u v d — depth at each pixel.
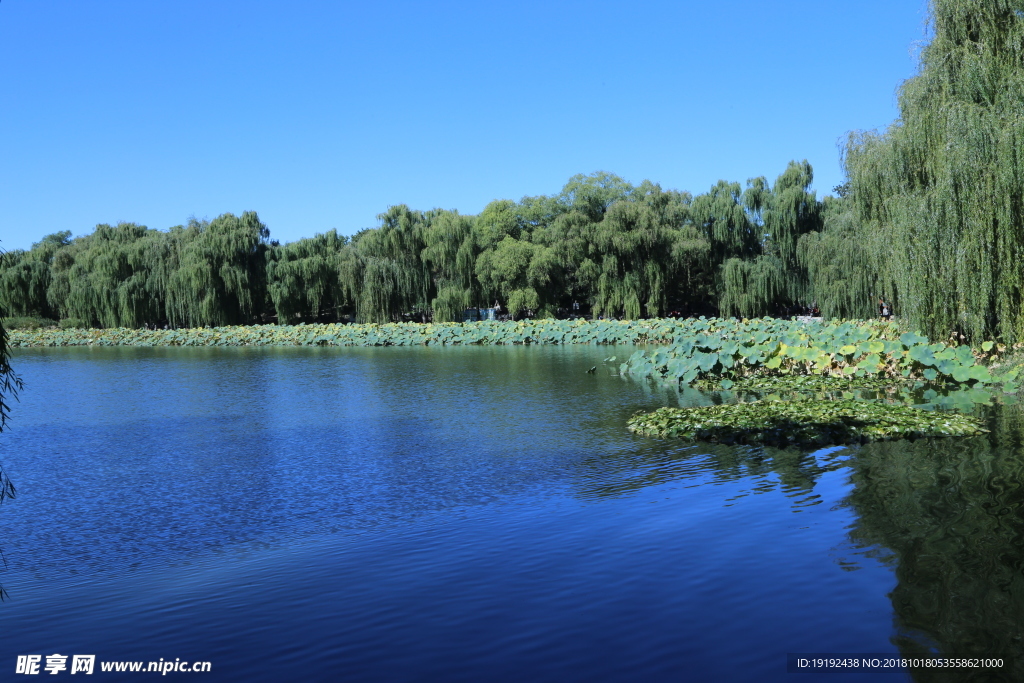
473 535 10.12
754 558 8.62
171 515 11.77
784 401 19.73
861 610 7.22
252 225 68.44
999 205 20.19
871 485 11.48
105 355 50.25
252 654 6.85
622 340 49.16
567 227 63.16
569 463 14.22
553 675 6.26
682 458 14.09
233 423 20.27
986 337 22.52
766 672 6.19
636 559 8.78
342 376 32.09
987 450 13.53
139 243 67.88
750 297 59.84
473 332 53.25
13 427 20.12
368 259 64.88
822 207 61.59
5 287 70.69
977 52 20.91
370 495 12.55
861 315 40.00
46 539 10.70
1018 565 8.16
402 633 7.13
